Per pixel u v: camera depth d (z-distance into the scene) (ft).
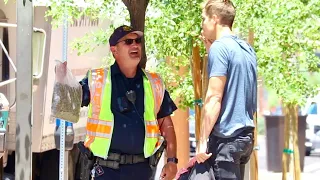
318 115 109.09
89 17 55.98
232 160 29.99
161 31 43.93
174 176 32.60
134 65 31.50
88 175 31.76
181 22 43.14
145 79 32.04
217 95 29.48
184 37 43.50
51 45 52.75
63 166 44.42
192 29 42.63
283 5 45.52
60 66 30.32
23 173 29.17
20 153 29.19
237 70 29.73
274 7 45.27
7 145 51.42
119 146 31.22
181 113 56.24
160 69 50.06
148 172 31.91
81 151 31.89
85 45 57.00
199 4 41.39
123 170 31.42
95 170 31.45
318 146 110.73
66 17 45.11
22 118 29.12
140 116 31.55
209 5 30.66
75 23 56.08
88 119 31.48
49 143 54.90
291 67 50.83
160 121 32.86
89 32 58.34
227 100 29.81
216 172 30.14
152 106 31.81
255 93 30.78
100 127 31.17
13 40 51.70
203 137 29.71
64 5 45.85
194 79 43.83
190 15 42.60
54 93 30.12
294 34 47.16
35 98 52.95
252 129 30.40
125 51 31.32
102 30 54.65
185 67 51.11
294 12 45.91
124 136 31.14
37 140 53.31
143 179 31.78
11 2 51.65
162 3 43.73
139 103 31.65
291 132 58.13
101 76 31.48
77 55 55.77
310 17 47.26
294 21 46.16
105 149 31.04
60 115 30.25
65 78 30.32
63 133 44.16
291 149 58.39
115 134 31.14
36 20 51.93
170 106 32.60
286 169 58.95
